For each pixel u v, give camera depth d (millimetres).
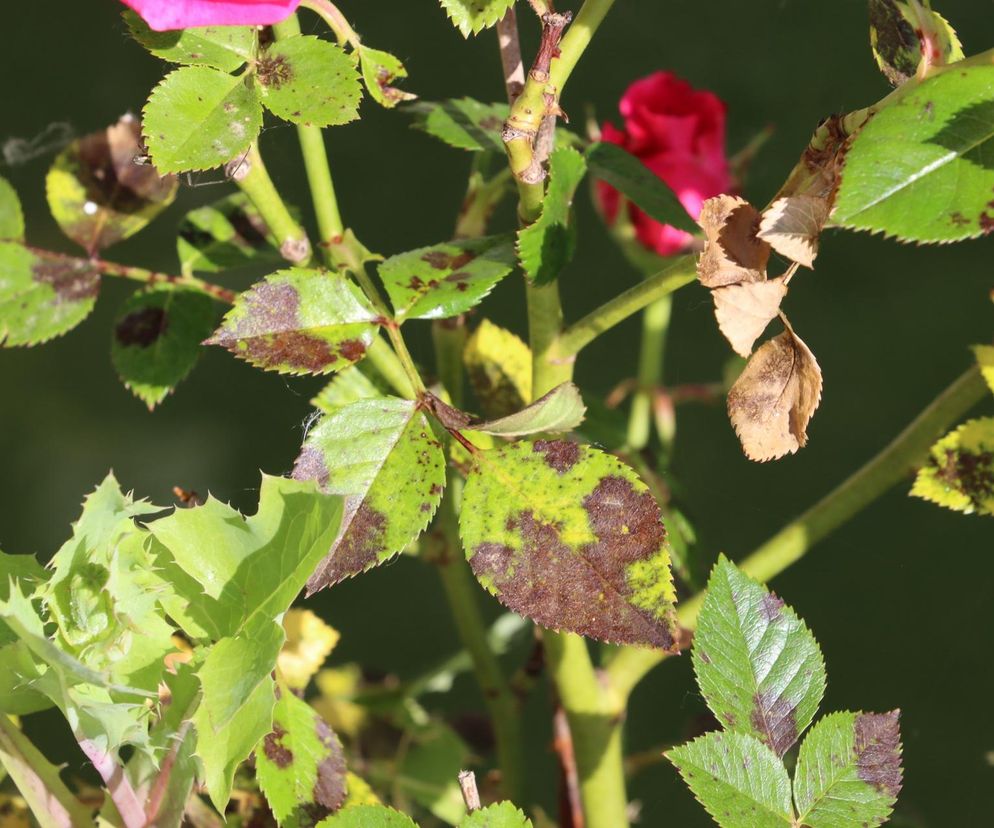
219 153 629
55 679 613
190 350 723
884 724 619
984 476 675
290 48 637
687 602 707
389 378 673
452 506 740
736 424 629
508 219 1081
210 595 620
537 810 741
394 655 1181
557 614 624
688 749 615
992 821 840
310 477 632
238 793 687
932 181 598
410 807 753
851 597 1076
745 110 1225
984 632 1025
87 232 723
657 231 766
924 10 617
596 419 747
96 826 627
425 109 714
